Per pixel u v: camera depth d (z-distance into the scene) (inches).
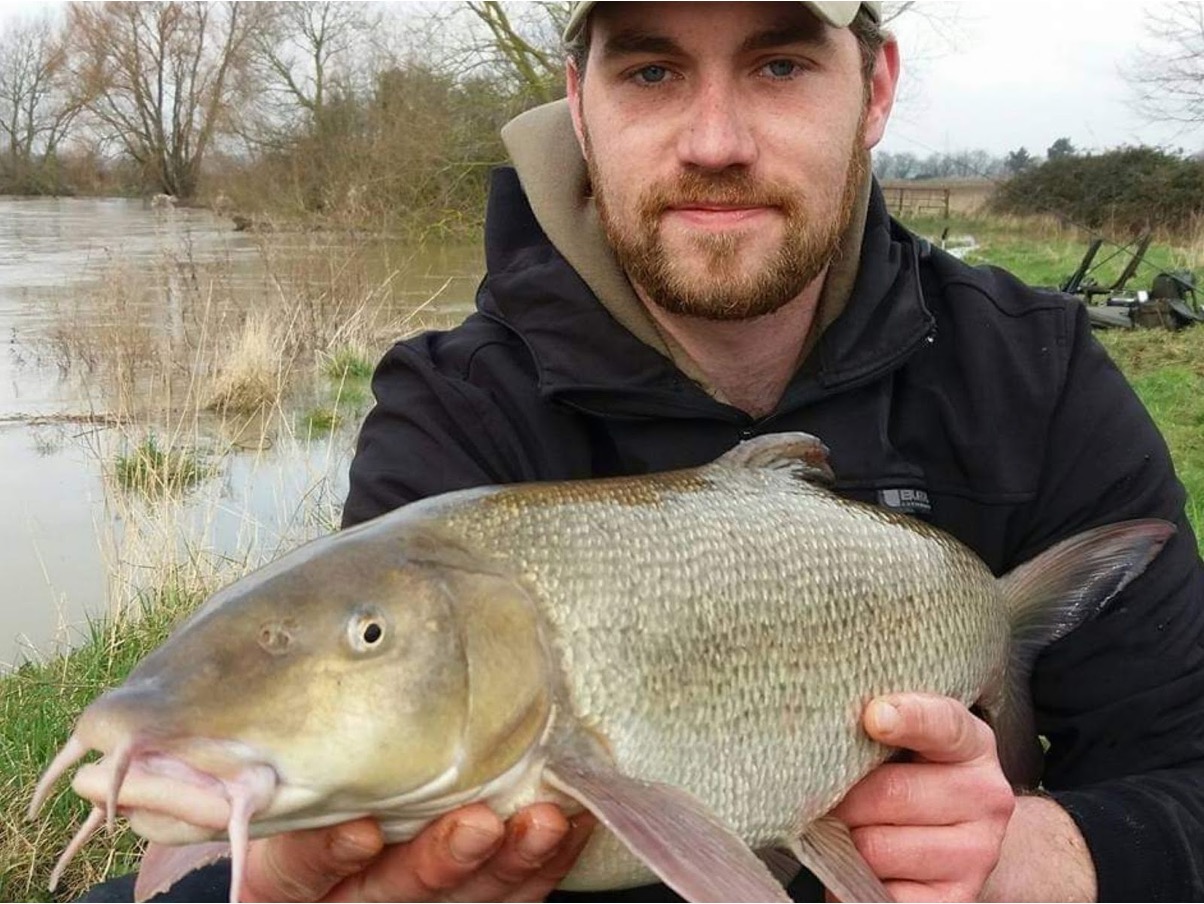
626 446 24.0
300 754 15.1
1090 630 23.2
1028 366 24.5
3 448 84.6
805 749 19.0
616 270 23.8
